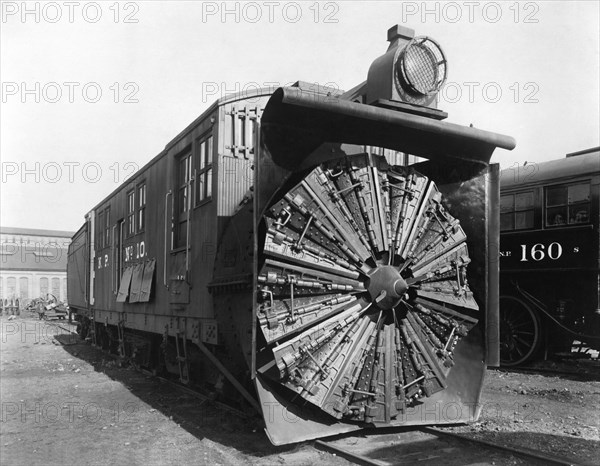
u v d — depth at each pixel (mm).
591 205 10445
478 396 6336
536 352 11148
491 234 6359
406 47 5719
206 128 7121
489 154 6387
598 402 7914
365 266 5566
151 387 9320
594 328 10492
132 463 5281
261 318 5109
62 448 5859
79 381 10273
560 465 4895
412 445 5605
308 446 5566
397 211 5809
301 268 5254
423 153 6395
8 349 16406
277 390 5477
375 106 5621
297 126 5441
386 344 5727
